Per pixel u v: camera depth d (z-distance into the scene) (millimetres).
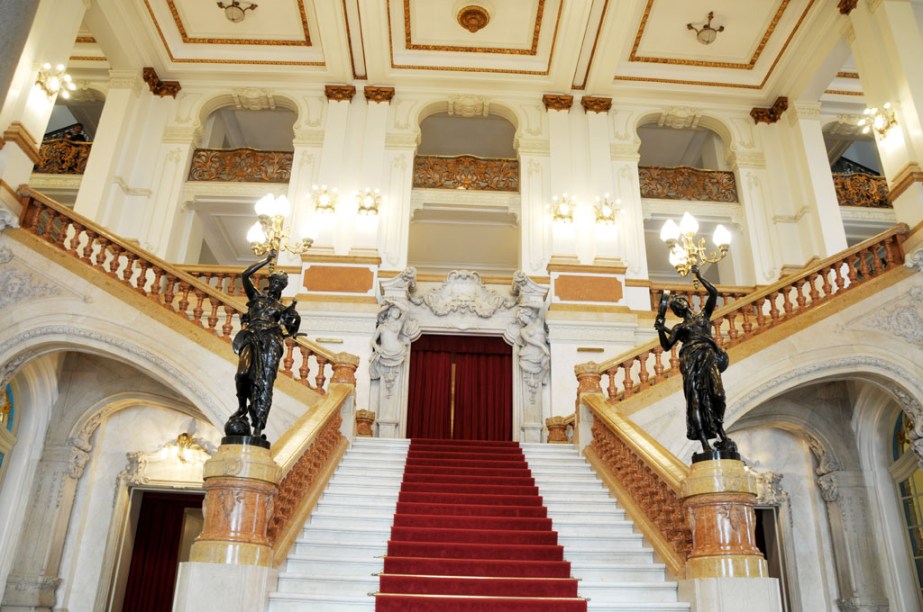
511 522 5730
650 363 10539
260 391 4461
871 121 10180
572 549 5211
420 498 6297
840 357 8109
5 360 7625
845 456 9844
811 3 11250
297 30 12438
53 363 9305
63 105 14820
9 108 8594
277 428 7441
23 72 8883
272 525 4613
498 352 11734
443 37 12609
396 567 4855
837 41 11359
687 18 12000
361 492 6418
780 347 8125
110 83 12406
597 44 12156
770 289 8398
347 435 7668
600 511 6043
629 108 13391
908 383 8016
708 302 5105
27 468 9117
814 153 12461
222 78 13172
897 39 9891
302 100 13156
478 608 4270
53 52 9500
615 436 6609
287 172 12891
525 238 12172
